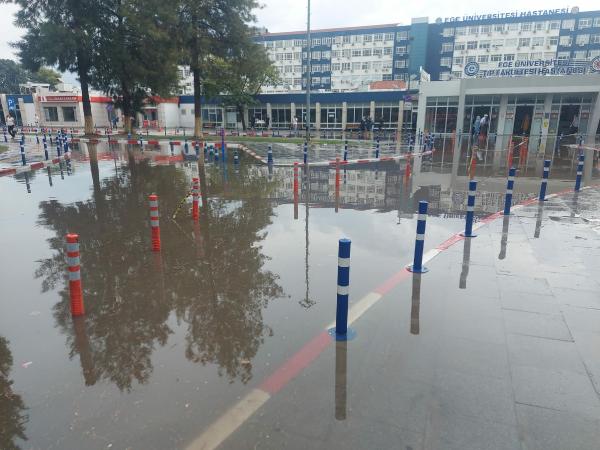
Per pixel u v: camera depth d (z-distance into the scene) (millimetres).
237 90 51750
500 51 79438
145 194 13047
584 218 9609
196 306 5348
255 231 8766
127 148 30141
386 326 4750
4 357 4266
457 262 6754
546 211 10391
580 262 6707
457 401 3510
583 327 4691
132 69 36125
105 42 34875
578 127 36906
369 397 3562
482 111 38969
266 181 15758
